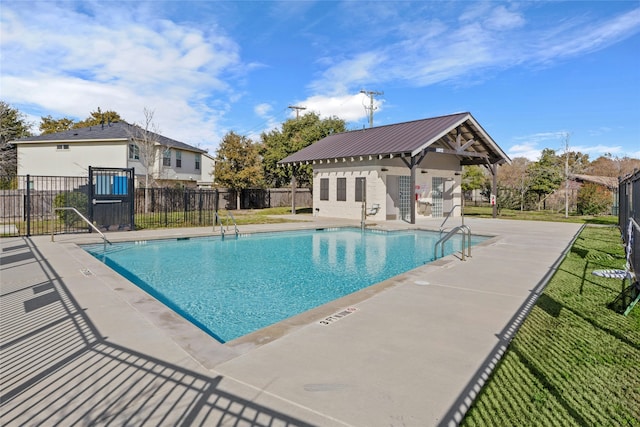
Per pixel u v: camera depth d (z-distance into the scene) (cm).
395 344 332
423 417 220
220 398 239
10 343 333
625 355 322
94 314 409
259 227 1398
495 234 1225
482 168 3125
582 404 245
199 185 3016
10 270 644
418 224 1553
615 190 2172
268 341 336
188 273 779
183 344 326
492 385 265
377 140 1816
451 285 553
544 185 2544
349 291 656
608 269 672
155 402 234
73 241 1011
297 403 233
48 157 2483
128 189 1280
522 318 409
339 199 1895
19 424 213
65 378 266
